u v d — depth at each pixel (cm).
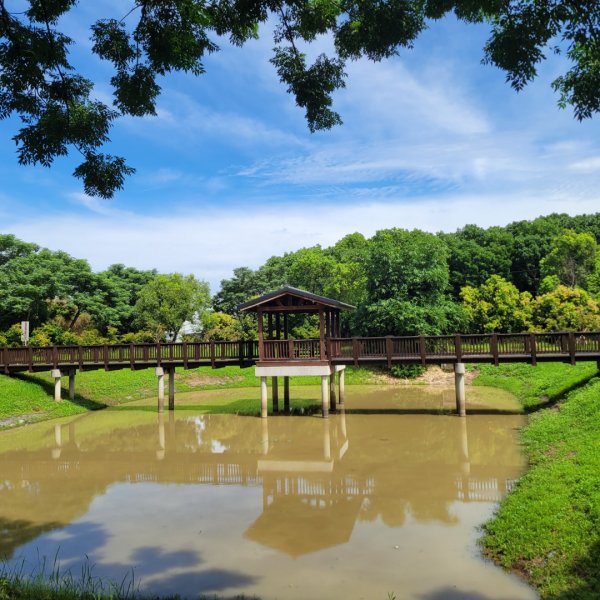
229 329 4094
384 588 683
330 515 989
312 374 2033
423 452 1481
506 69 633
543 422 1574
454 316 3278
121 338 3950
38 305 3488
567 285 4291
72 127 779
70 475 1369
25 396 2272
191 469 1412
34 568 784
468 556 774
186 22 759
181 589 700
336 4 719
